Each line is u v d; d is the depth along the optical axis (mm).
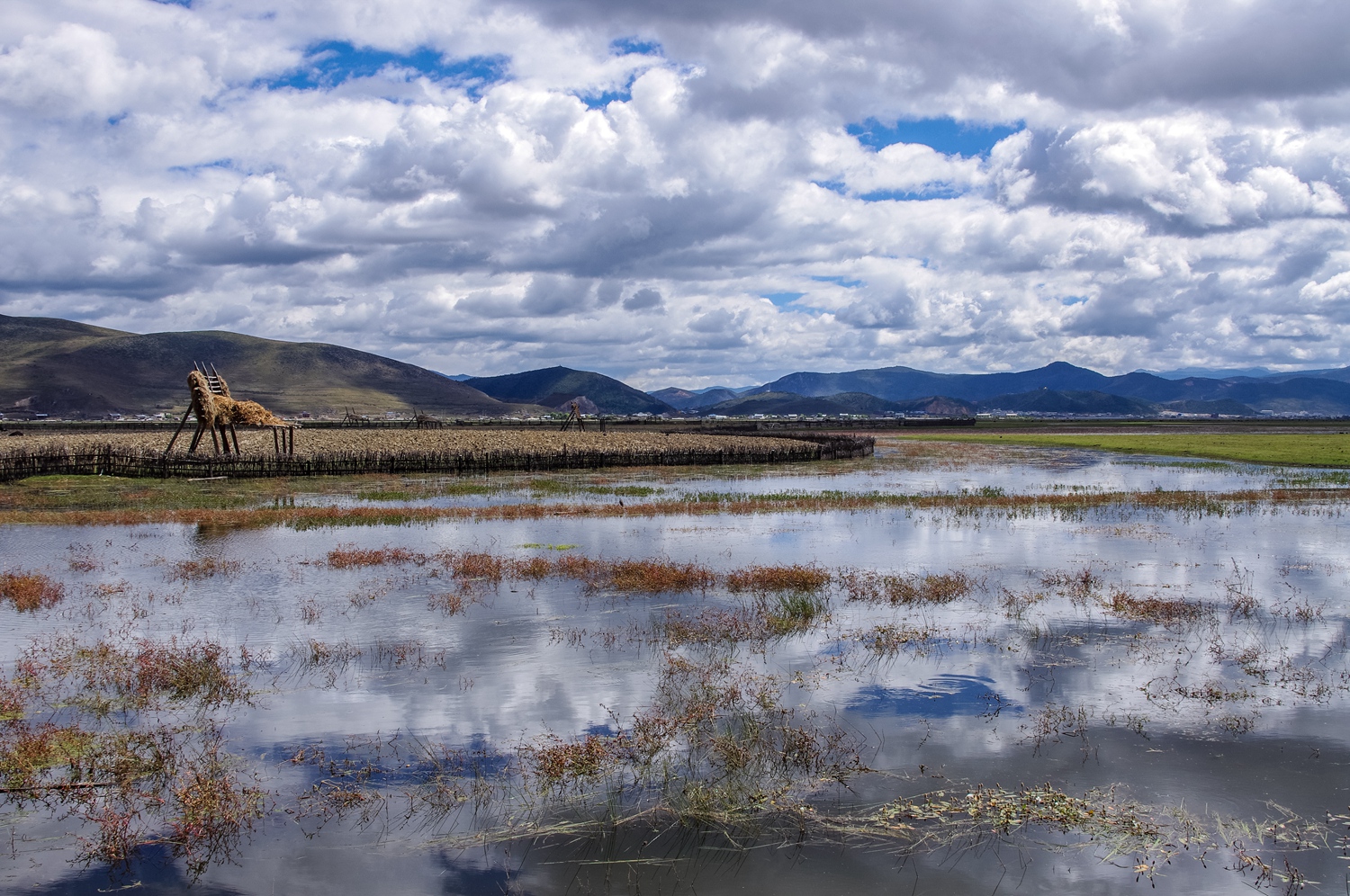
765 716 11203
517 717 11258
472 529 27031
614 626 15375
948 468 54406
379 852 8148
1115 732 10734
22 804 9117
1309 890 7430
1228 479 46094
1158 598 17578
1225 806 8922
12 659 13586
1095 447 77688
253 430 80188
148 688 12094
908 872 7754
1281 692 12133
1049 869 7809
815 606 16672
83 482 39406
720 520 29156
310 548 23406
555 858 8023
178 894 7504
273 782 9539
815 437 73125
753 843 8281
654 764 9922
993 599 17531
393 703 11734
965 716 11250
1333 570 20500
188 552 22719
